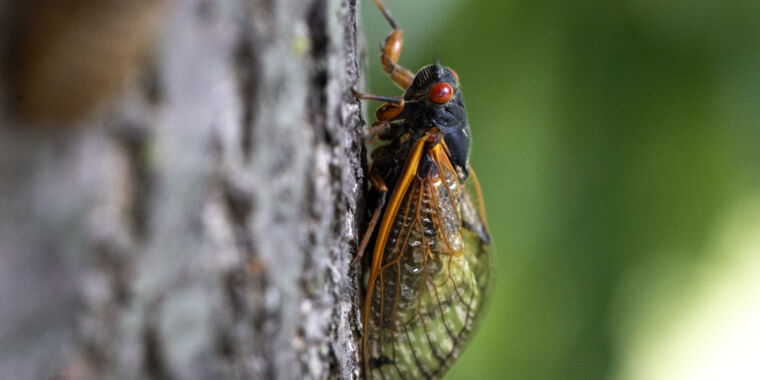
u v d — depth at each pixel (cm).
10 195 13
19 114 13
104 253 15
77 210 14
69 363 15
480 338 29
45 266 14
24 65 13
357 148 23
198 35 17
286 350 21
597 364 28
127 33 14
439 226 24
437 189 24
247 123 19
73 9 13
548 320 28
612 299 28
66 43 13
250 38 19
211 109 18
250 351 20
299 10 21
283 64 21
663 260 28
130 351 16
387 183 24
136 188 16
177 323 17
